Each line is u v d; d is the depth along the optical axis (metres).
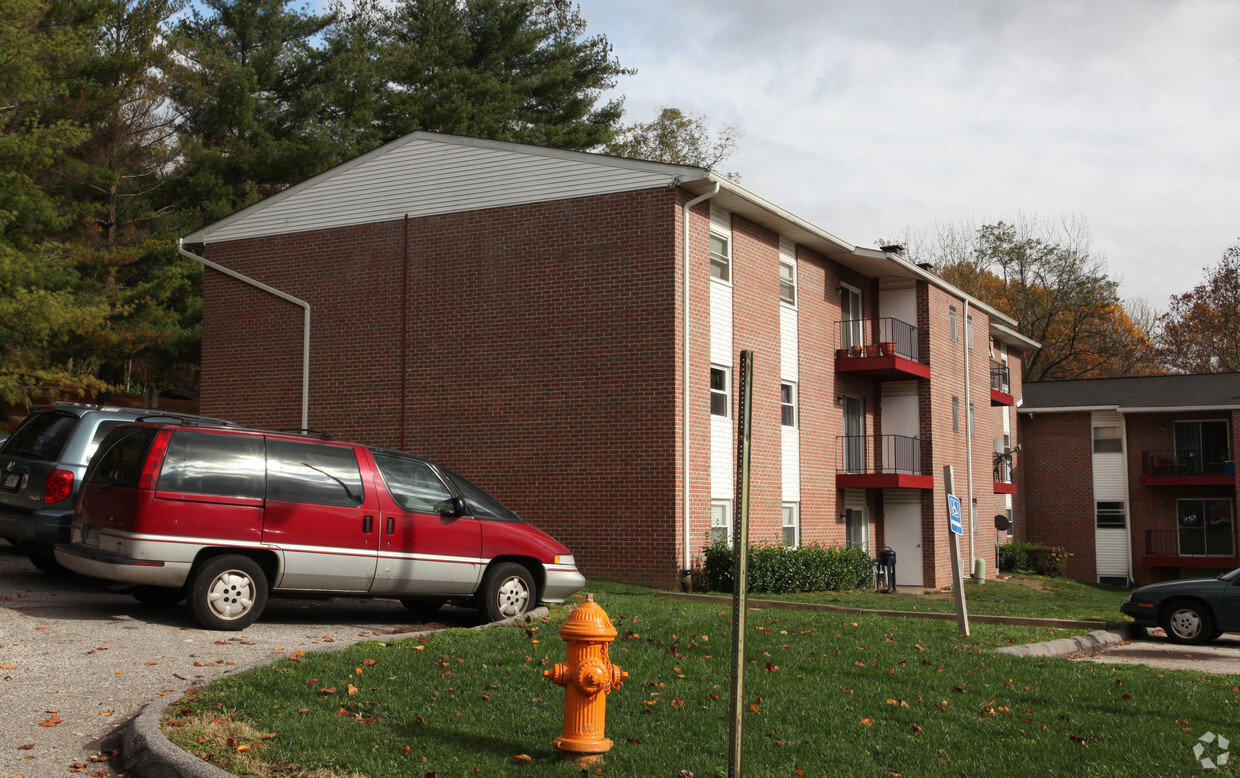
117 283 29.75
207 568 9.91
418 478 11.51
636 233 19.28
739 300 21.33
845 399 26.36
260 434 10.57
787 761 6.46
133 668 8.12
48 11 28.53
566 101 39.91
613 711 7.41
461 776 5.84
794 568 20.16
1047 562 35.75
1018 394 39.00
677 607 13.49
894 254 25.94
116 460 10.24
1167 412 36.78
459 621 12.02
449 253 21.06
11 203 24.66
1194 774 6.51
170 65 32.12
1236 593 14.55
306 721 6.62
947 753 6.84
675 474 18.44
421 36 38.75
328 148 32.75
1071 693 8.83
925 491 27.09
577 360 19.50
